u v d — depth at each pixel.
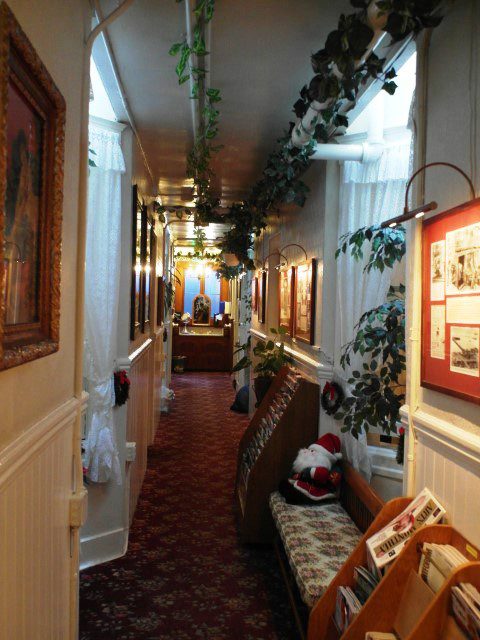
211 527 3.80
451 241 1.72
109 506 3.30
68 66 1.73
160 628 2.55
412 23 1.66
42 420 1.49
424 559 1.63
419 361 2.00
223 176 4.73
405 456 2.09
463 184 1.70
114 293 3.08
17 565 1.29
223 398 8.97
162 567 3.19
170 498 4.36
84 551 3.18
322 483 3.17
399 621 1.65
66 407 1.73
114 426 3.32
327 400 3.40
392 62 2.42
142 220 4.17
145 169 4.32
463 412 1.67
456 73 1.76
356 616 1.69
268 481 3.48
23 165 1.30
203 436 6.39
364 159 3.19
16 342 1.26
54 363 1.63
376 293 3.21
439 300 1.80
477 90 1.61
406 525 1.83
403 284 3.14
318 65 2.06
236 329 10.97
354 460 3.24
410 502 1.99
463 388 1.63
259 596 2.87
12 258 1.24
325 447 3.31
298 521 2.90
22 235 1.31
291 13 2.17
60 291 1.62
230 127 3.46
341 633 1.89
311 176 4.04
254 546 3.49
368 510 2.81
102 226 3.04
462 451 1.62
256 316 7.07
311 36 2.34
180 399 8.80
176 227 8.12
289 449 3.50
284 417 3.51
